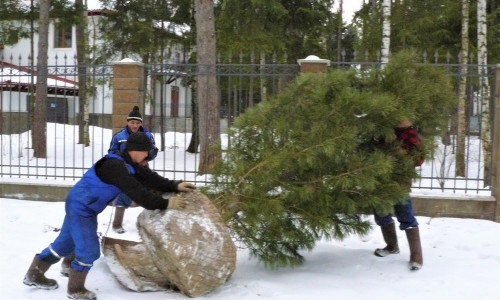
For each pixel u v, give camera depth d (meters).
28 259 6.19
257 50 16.02
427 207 8.56
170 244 4.86
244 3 16.89
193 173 9.95
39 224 7.86
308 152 5.43
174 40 18.12
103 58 18.05
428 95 5.96
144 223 4.99
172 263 4.88
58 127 20.20
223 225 5.09
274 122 5.72
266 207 5.42
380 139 5.91
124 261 5.43
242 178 5.63
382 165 5.41
